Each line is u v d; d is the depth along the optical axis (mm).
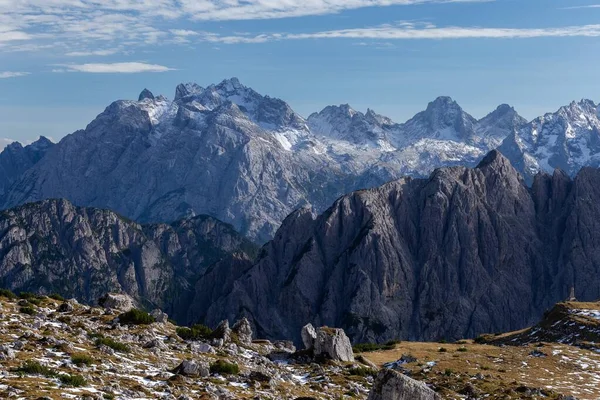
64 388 59438
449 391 104438
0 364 64438
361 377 95625
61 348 74500
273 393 75312
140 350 84688
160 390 65250
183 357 86875
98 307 113812
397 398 59312
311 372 97438
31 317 91375
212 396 66625
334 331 108875
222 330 108312
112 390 61219
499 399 100812
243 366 88938
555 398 102938
